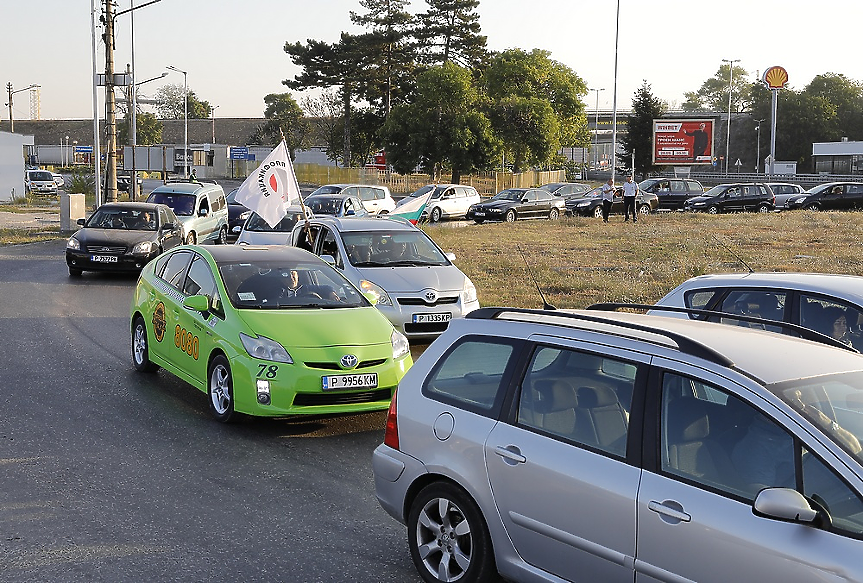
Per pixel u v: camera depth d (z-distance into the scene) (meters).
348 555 5.37
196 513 6.04
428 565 4.86
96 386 9.67
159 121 130.00
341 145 85.50
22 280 18.56
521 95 75.31
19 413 8.53
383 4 75.19
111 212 19.97
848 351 4.39
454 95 65.38
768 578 3.43
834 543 3.30
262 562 5.23
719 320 7.53
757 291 7.50
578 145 83.25
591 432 4.21
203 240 24.28
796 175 83.12
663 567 3.78
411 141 65.12
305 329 8.21
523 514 4.34
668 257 22.88
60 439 7.73
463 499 4.63
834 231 30.20
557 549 4.21
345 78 73.50
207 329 8.58
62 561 5.19
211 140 117.94
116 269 18.67
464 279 12.58
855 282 7.34
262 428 8.24
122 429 8.08
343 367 7.99
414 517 4.92
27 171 67.56
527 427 4.45
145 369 10.27
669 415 3.99
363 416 8.77
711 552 3.61
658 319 4.90
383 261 12.85
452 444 4.70
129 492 6.43
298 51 73.44
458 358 4.96
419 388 5.02
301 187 72.19
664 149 86.12
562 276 19.58
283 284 9.03
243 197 14.20
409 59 75.94
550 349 4.55
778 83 84.75
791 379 3.88
